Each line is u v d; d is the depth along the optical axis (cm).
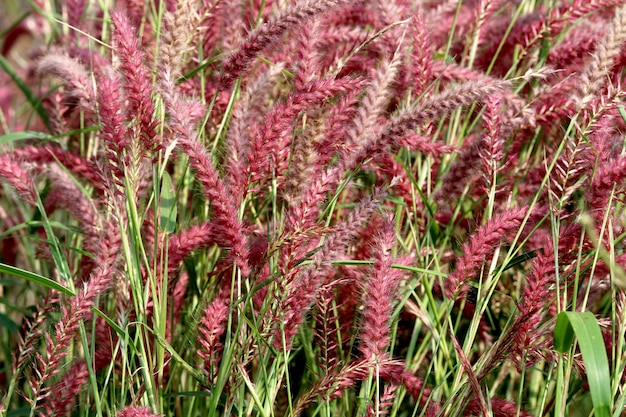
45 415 118
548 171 117
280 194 124
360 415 119
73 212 124
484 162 119
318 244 117
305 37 117
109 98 112
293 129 119
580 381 123
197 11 128
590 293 121
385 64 117
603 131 117
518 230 120
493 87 112
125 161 114
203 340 115
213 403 114
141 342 115
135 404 114
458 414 117
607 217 116
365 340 114
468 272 116
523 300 115
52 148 129
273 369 117
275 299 115
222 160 126
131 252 117
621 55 127
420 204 127
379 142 113
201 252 129
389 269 114
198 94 130
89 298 114
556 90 127
